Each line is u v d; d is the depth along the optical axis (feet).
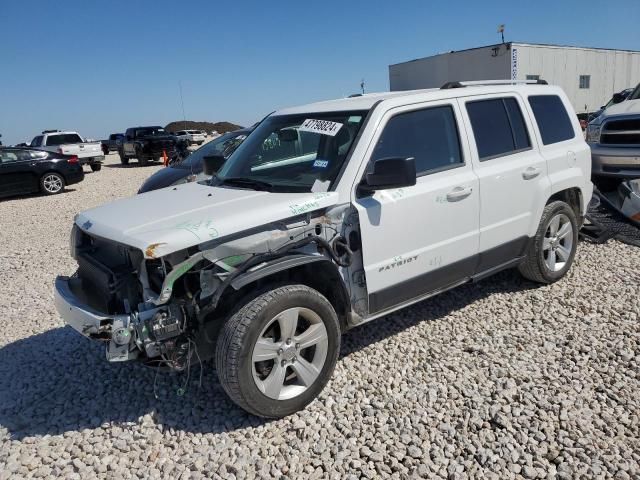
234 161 15.01
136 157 90.68
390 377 12.59
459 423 10.75
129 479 9.82
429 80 80.07
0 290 21.43
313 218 11.66
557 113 17.71
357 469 9.71
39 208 46.70
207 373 13.24
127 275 10.94
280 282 11.18
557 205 16.96
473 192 14.23
